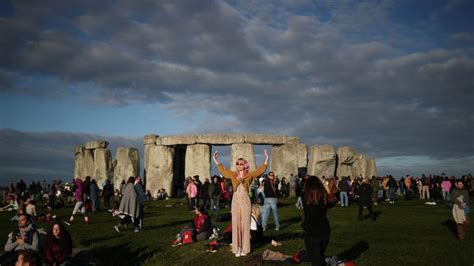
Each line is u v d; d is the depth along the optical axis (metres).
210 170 34.81
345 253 11.02
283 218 18.61
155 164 36.38
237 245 10.81
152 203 28.56
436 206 24.27
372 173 37.28
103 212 22.59
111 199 28.17
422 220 17.56
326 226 8.23
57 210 23.66
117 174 36.94
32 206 16.56
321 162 34.25
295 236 13.71
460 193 13.05
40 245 10.23
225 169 11.17
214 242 11.84
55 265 9.57
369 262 10.03
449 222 16.84
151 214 21.42
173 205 26.80
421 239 13.02
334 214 20.25
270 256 10.44
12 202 25.25
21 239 10.16
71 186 30.80
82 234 14.70
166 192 35.34
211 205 21.22
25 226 10.28
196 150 35.00
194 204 22.95
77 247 12.38
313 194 8.27
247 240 10.84
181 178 39.47
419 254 10.84
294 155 34.72
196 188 23.09
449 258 10.38
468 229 15.02
